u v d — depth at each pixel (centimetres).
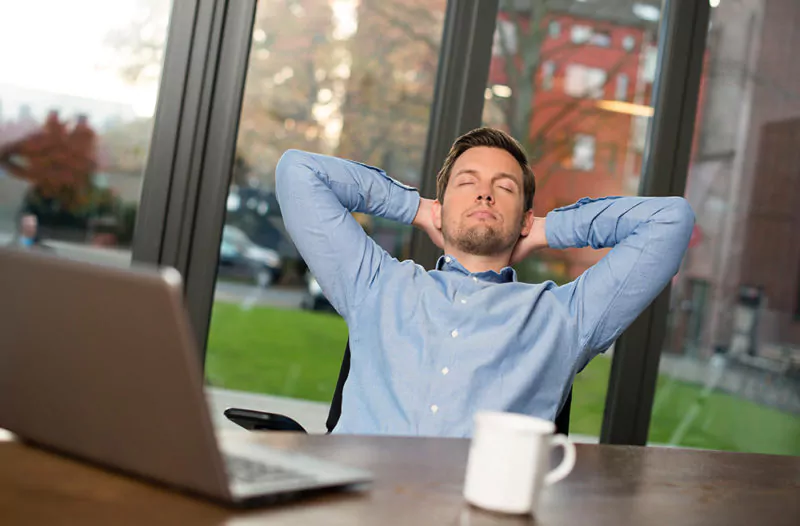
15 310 85
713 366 295
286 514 76
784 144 298
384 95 267
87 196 247
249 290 260
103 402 80
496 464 85
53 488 76
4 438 93
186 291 245
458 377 171
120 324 75
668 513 93
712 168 292
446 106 265
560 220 206
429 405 169
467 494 88
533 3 276
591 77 282
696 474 118
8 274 84
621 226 196
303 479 84
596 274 190
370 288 188
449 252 202
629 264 188
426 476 97
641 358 282
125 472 83
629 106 286
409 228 267
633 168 287
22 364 86
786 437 303
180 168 241
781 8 296
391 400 172
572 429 281
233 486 77
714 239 294
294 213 194
